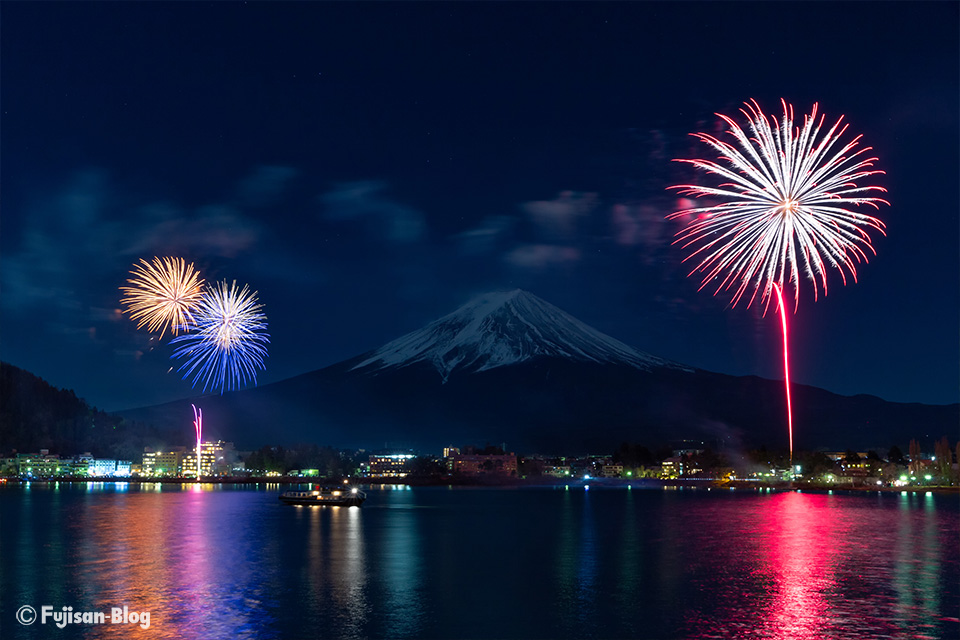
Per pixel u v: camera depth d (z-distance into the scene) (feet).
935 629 250.37
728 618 265.54
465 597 298.76
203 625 255.50
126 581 328.70
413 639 241.76
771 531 548.31
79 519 626.64
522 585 323.78
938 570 359.46
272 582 328.49
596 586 322.34
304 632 248.52
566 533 540.11
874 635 244.22
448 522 632.79
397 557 406.41
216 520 631.15
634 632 249.14
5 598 293.23
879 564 378.94
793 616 268.00
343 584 324.80
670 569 366.22
